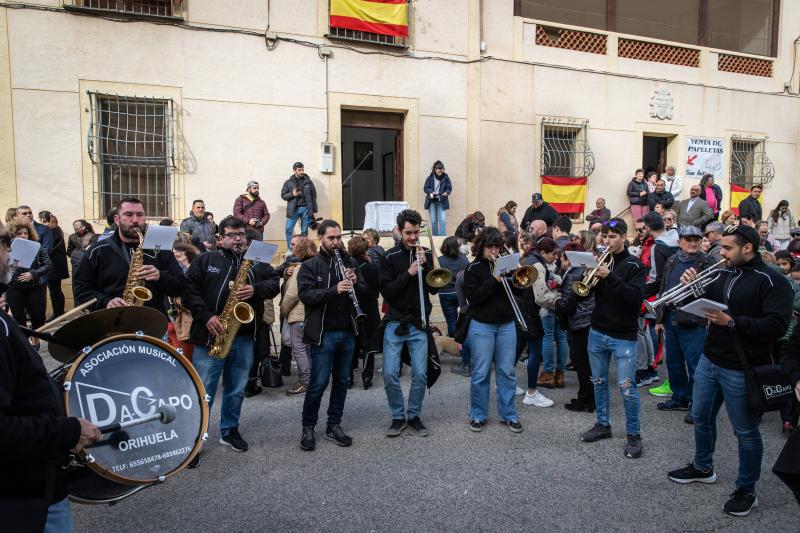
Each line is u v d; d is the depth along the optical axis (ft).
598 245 25.31
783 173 46.91
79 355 7.90
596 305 15.29
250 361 15.17
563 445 15.42
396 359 15.90
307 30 33.04
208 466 14.06
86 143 29.25
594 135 40.29
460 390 20.62
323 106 33.60
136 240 13.93
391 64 34.96
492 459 14.49
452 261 24.21
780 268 19.27
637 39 41.42
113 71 29.50
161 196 31.17
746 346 11.47
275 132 32.68
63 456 6.62
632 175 41.81
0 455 6.09
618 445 15.39
